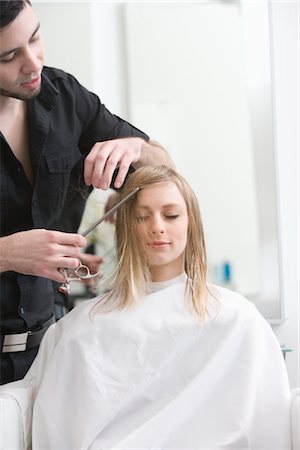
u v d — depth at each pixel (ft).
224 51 5.76
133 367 4.04
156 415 3.89
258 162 5.74
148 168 4.43
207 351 4.06
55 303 5.25
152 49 5.77
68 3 5.75
